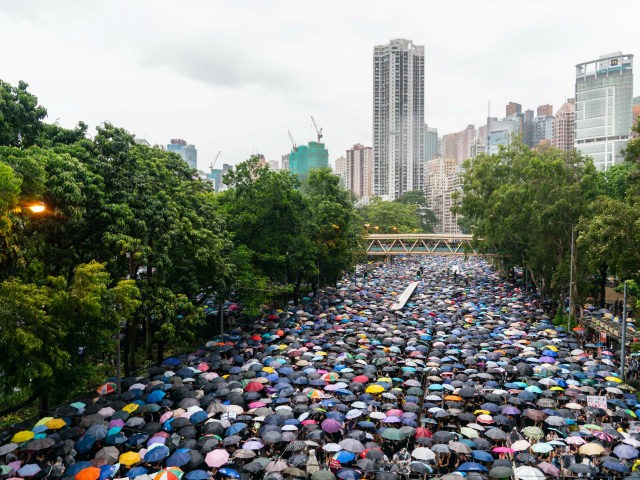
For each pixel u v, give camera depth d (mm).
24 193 22938
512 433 24438
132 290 26484
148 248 30828
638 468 21062
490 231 64938
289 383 31406
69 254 29531
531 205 51781
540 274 64125
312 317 52719
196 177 57469
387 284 84125
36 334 21906
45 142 30281
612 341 44031
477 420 26062
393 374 36062
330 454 23734
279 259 50969
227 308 54344
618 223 30984
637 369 36000
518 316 54656
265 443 23484
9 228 20562
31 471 20047
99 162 30375
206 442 22438
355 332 46062
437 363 36281
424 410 29109
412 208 179500
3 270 23750
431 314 55344
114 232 29156
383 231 154250
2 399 30047
